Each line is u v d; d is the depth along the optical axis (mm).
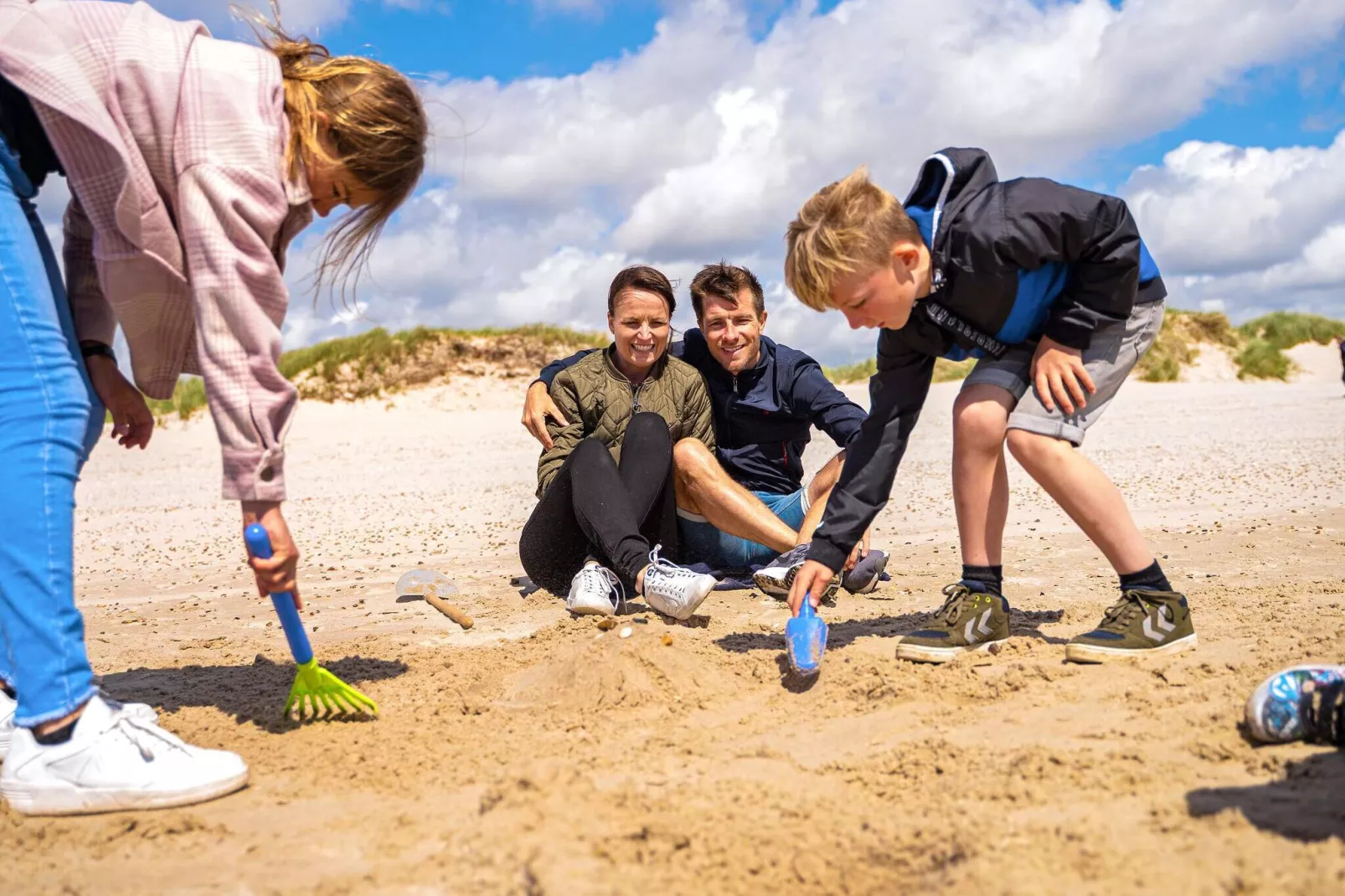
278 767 2080
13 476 1931
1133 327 2557
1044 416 2514
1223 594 3238
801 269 2357
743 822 1649
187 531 6684
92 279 2348
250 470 1985
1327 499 5488
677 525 3936
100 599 4320
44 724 1923
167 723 2361
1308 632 2570
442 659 2934
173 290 2059
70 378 2045
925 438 11047
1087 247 2359
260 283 1969
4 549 1921
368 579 4566
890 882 1469
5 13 1915
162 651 3234
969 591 2664
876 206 2303
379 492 8508
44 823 1861
